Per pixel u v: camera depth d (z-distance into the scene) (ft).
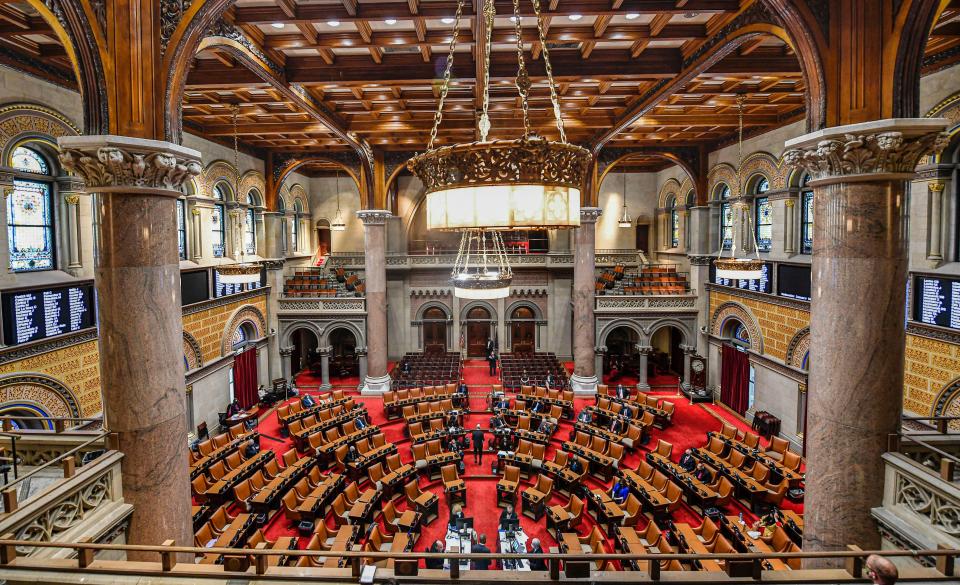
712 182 72.02
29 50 35.83
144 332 21.84
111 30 20.97
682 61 39.86
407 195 95.35
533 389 67.31
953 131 35.70
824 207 22.12
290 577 16.52
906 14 20.01
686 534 35.17
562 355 94.79
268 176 74.69
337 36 35.70
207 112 53.11
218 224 64.64
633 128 62.23
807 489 22.94
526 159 8.66
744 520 41.50
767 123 57.88
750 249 63.98
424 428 58.59
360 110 53.78
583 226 71.56
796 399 53.62
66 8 20.11
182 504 23.17
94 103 21.11
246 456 48.98
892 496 20.97
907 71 20.47
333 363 88.84
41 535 18.85
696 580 16.12
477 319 96.02
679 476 44.29
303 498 42.06
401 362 84.12
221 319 62.80
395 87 46.26
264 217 74.95
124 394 21.72
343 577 16.46
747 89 47.70
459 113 55.36
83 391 40.96
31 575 16.78
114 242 21.44
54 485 19.61
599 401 62.49
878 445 21.20
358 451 49.70
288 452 49.14
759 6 28.78
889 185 20.84
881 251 20.90
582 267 71.51
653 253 97.55
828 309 21.89
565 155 9.00
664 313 75.72
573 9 30.60
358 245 99.25
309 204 97.66
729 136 67.41
